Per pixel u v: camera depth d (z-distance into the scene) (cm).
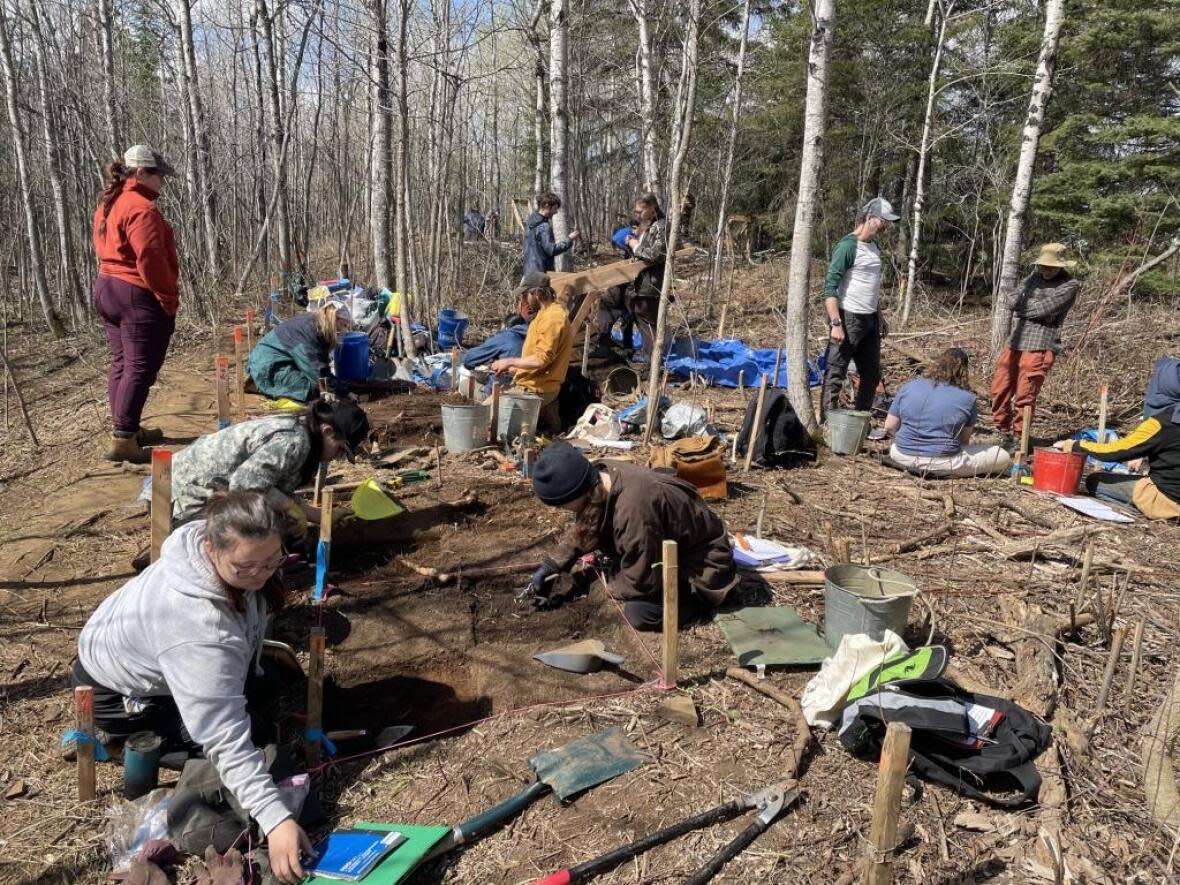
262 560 228
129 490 519
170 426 653
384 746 297
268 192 1902
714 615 377
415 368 821
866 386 712
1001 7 1623
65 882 238
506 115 2473
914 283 1377
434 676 344
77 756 262
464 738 300
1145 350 902
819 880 234
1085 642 362
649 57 1321
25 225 1312
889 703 275
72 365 973
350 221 1464
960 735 269
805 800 264
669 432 615
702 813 257
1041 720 299
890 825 205
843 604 332
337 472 539
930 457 595
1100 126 1411
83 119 1195
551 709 315
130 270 537
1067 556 452
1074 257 1366
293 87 1412
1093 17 1354
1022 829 256
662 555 340
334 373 743
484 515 485
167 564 238
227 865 228
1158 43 1369
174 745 273
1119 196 1321
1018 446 675
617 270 802
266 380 685
